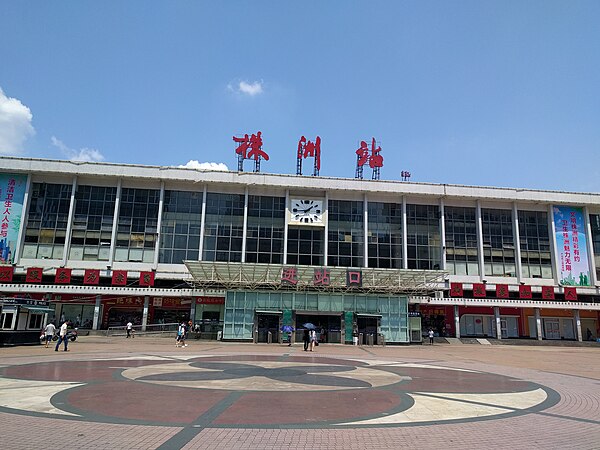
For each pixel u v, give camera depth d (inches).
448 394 576.1
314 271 1745.8
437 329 2241.6
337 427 384.2
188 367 805.9
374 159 2404.0
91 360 903.1
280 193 2285.9
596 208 2418.8
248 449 314.0
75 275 2076.8
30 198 2144.4
